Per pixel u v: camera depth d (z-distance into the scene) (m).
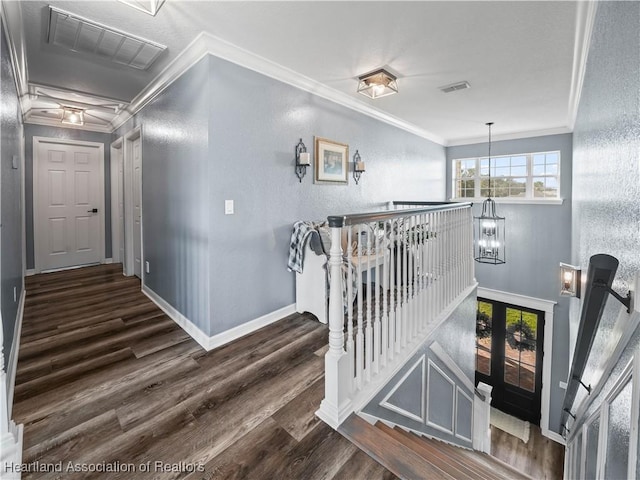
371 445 1.53
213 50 2.38
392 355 2.13
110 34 2.26
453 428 3.12
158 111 3.21
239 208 2.65
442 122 4.71
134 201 4.44
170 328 2.85
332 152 3.51
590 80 2.22
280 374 2.14
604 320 1.41
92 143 5.14
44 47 2.42
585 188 2.69
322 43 2.41
